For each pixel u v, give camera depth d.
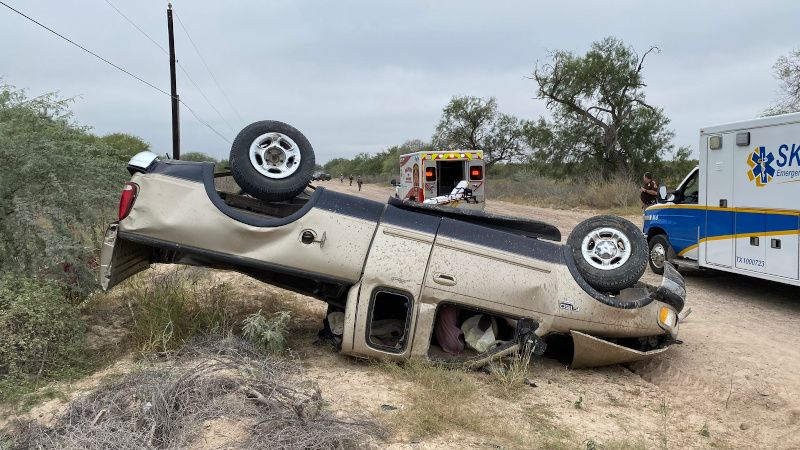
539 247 5.59
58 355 5.11
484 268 5.34
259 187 5.46
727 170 9.25
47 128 6.98
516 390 5.07
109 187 7.09
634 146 31.98
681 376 5.93
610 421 4.70
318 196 5.41
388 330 5.82
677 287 5.85
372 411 4.35
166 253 6.11
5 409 4.30
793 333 7.40
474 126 48.69
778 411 5.18
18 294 5.34
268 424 3.74
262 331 5.34
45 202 6.42
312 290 5.90
